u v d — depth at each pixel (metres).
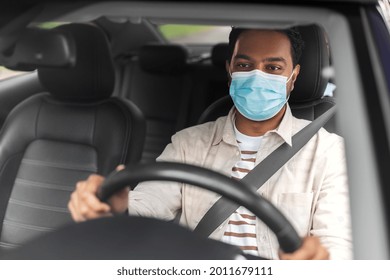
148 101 4.29
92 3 1.15
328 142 1.77
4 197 2.39
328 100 2.02
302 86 1.97
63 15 1.16
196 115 4.21
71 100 2.40
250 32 1.68
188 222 1.82
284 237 1.02
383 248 0.95
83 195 1.17
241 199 1.01
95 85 2.32
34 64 1.32
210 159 1.85
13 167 2.42
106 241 1.02
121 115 2.31
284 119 1.77
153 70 4.14
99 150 2.33
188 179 1.04
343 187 1.70
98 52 2.30
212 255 0.99
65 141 2.38
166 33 4.26
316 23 1.10
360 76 1.04
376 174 0.99
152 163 1.08
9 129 2.41
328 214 1.67
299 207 1.69
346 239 1.62
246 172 1.79
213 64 3.98
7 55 1.30
